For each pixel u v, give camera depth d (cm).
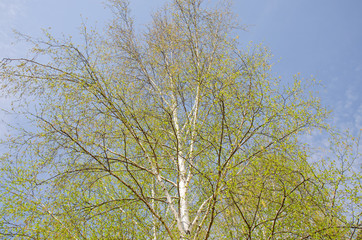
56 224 475
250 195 460
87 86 573
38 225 486
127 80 677
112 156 652
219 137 532
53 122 527
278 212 467
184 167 633
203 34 818
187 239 488
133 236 504
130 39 727
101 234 502
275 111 528
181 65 757
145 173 652
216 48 735
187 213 550
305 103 561
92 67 617
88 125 555
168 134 614
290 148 504
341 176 542
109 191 621
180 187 592
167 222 604
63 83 565
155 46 746
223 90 512
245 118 531
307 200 490
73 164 536
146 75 668
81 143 528
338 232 480
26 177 533
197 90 635
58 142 525
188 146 593
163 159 675
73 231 475
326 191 500
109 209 506
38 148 533
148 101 620
